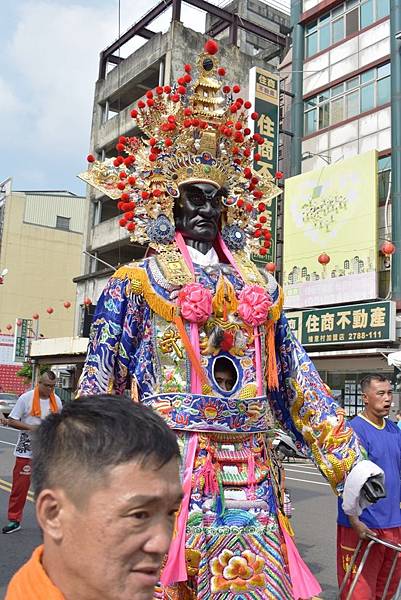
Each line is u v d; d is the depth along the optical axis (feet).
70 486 3.75
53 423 4.02
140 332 8.98
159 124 10.00
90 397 4.19
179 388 8.43
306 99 64.64
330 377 55.42
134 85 74.69
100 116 79.71
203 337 8.70
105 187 9.95
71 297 124.77
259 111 54.39
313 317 54.60
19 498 20.71
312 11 64.59
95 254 80.94
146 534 3.75
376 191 52.37
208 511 7.93
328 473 8.73
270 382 8.98
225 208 10.27
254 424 8.51
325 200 55.77
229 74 68.80
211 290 9.09
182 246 9.51
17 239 120.78
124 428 3.83
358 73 59.62
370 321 50.03
